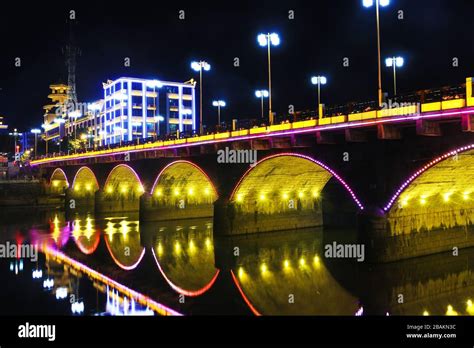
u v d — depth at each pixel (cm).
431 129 3406
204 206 8081
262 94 7456
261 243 5462
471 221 4491
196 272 4297
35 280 4034
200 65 6838
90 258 4978
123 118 15762
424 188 3859
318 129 4109
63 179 11900
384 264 3812
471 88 3059
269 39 5288
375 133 3903
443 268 3891
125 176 8975
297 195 6325
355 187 4050
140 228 6981
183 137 6334
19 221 8181
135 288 3750
